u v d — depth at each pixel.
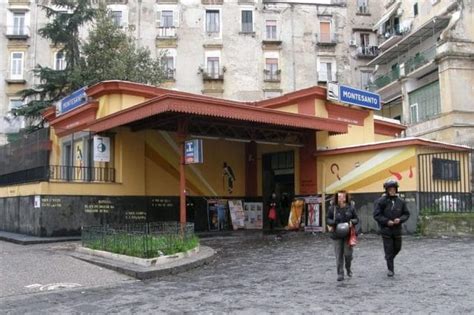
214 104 16.25
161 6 48.62
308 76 50.00
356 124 23.39
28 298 8.67
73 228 17.52
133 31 47.81
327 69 50.78
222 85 48.09
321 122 19.48
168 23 48.62
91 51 34.75
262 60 49.34
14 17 47.06
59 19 35.12
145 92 19.58
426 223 16.59
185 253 12.38
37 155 19.94
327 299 7.82
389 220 9.40
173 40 48.16
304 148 21.47
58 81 33.75
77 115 20.70
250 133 19.81
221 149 23.03
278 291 8.62
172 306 7.77
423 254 12.16
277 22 50.34
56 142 22.47
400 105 45.47
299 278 9.82
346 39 51.66
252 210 22.95
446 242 14.48
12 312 7.68
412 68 40.38
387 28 49.97
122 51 35.38
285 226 22.91
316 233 19.67
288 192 23.02
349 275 9.65
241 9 49.75
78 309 7.78
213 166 22.58
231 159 23.34
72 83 33.19
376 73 50.81
